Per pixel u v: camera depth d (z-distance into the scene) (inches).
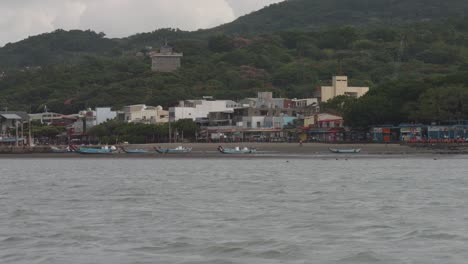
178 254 2347.4
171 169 6338.6
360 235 2650.1
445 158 7367.1
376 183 4603.8
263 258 2281.0
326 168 6151.6
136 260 2258.9
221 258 2283.5
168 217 3154.5
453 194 3905.0
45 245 2534.5
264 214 3203.7
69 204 3698.3
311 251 2370.8
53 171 6358.3
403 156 7765.8
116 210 3422.7
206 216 3161.9
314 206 3464.6
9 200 3934.5
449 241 2507.4
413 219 3006.9
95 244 2536.9
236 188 4392.2
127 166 6953.7
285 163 7047.2
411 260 2214.6
